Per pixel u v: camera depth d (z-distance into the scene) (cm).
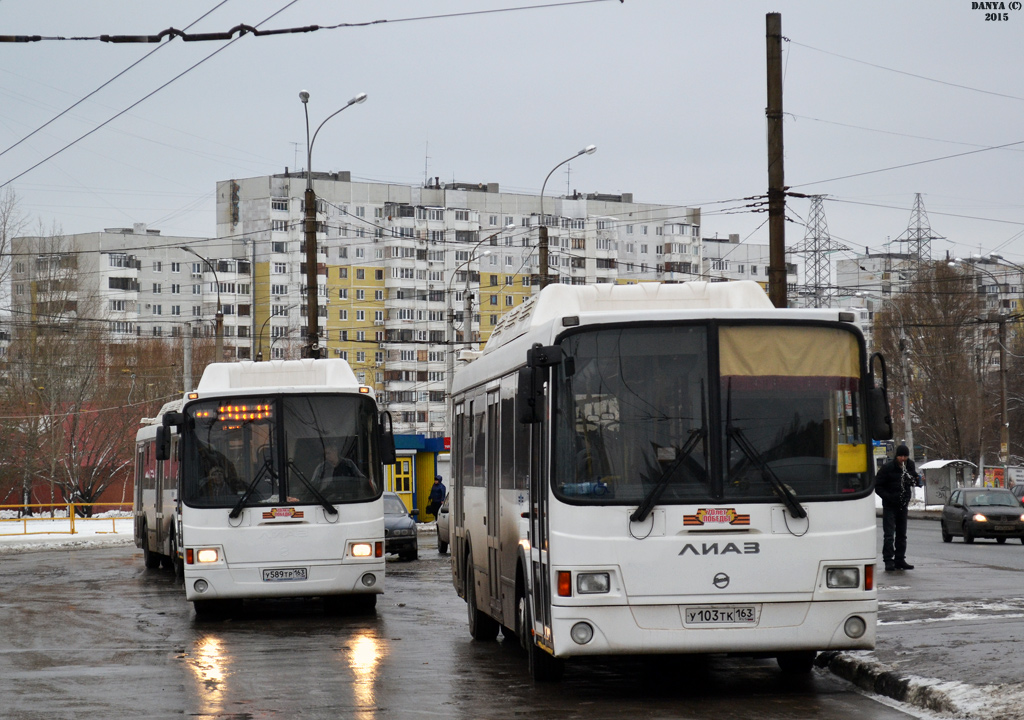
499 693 1594
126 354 12375
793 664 1756
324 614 2716
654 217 18962
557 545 1496
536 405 1512
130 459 10669
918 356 11219
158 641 2261
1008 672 1491
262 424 2633
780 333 1549
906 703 1464
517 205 18100
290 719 1425
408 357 17700
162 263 17638
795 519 1504
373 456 2666
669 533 1491
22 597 3359
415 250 17712
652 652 1481
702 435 1517
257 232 17538
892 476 3231
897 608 2245
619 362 1534
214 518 2589
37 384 10250
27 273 10881
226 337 17500
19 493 11638
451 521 2538
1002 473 8856
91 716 1462
